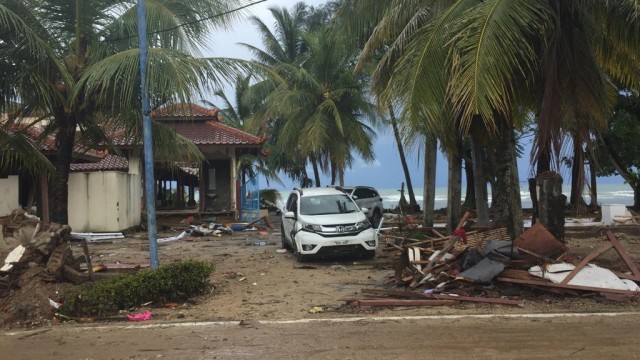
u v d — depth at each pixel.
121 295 7.64
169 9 10.22
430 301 7.71
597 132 10.14
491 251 8.59
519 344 5.79
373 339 6.08
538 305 7.55
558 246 8.66
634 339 5.90
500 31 7.73
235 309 7.75
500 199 10.90
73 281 8.45
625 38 9.60
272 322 6.95
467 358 5.36
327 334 6.33
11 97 9.30
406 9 10.51
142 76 8.76
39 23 9.44
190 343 6.08
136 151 21.59
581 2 8.98
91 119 10.53
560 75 9.30
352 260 12.38
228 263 12.22
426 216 16.53
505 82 8.88
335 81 28.89
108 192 19.42
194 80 8.86
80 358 5.64
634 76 11.01
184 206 30.53
